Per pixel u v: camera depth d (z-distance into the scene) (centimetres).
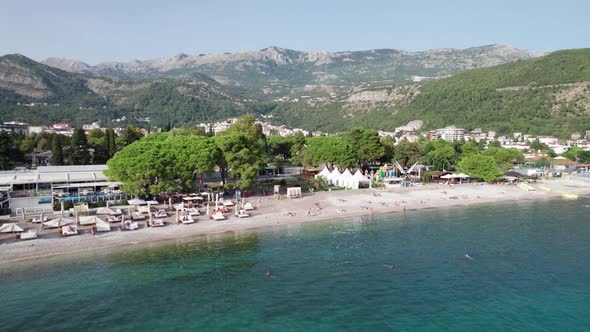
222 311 4534
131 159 8962
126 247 6712
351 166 15075
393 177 14162
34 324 4241
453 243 7069
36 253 6306
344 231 7838
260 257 6291
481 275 5603
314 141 15775
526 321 4338
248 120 19388
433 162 16950
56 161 14488
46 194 9500
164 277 5478
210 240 7156
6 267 5772
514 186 13800
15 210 8519
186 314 4459
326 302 4762
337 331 4112
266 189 11738
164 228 7725
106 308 4597
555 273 5688
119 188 10100
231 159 10469
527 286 5234
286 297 4891
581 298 4881
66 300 4784
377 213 9506
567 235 7638
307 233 7669
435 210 9956
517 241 7225
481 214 9512
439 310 4578
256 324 4250
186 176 9531
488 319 4378
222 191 11169
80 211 8431
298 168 18800
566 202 11275
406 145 17438
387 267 5881
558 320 4362
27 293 4962
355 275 5581
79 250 6512
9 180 9594
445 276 5562
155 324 4247
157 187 8975
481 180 14938
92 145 16088
